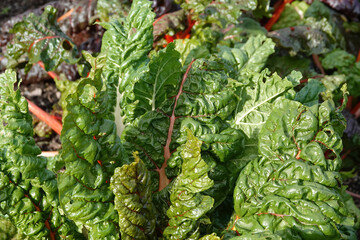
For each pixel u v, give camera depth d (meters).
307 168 1.00
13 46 1.35
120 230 0.96
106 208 0.98
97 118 0.97
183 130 1.13
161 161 1.14
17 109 0.98
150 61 1.08
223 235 0.98
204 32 1.47
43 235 1.01
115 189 0.93
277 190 1.01
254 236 0.92
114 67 1.12
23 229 1.00
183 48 1.33
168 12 1.48
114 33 1.12
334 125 1.06
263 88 1.16
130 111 1.12
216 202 1.13
